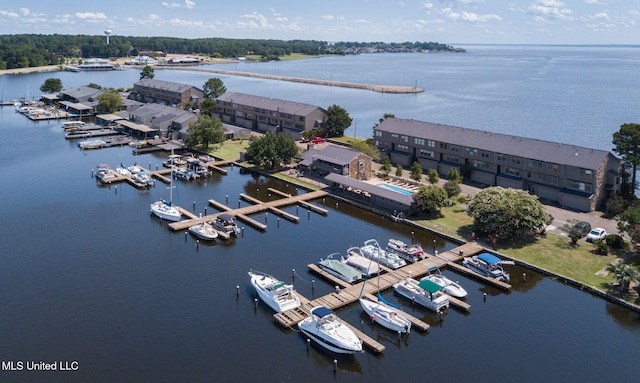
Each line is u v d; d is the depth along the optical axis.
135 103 197.00
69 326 56.50
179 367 49.94
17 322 57.06
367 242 79.75
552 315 59.88
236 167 126.56
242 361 51.22
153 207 91.56
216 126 141.38
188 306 61.22
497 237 80.50
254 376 49.00
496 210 76.88
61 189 105.81
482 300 63.66
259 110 162.12
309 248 78.88
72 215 91.06
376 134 129.25
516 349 53.53
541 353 52.78
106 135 158.25
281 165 125.12
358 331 55.94
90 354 51.72
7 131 163.38
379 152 125.62
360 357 52.56
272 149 118.50
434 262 72.88
